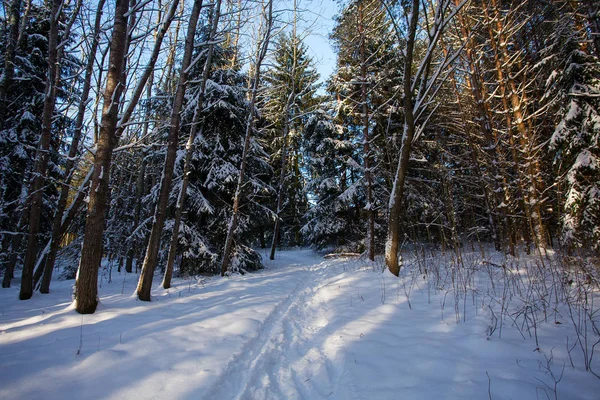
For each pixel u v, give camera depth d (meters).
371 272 8.70
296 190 22.42
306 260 16.27
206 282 8.73
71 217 8.27
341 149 15.64
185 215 10.37
